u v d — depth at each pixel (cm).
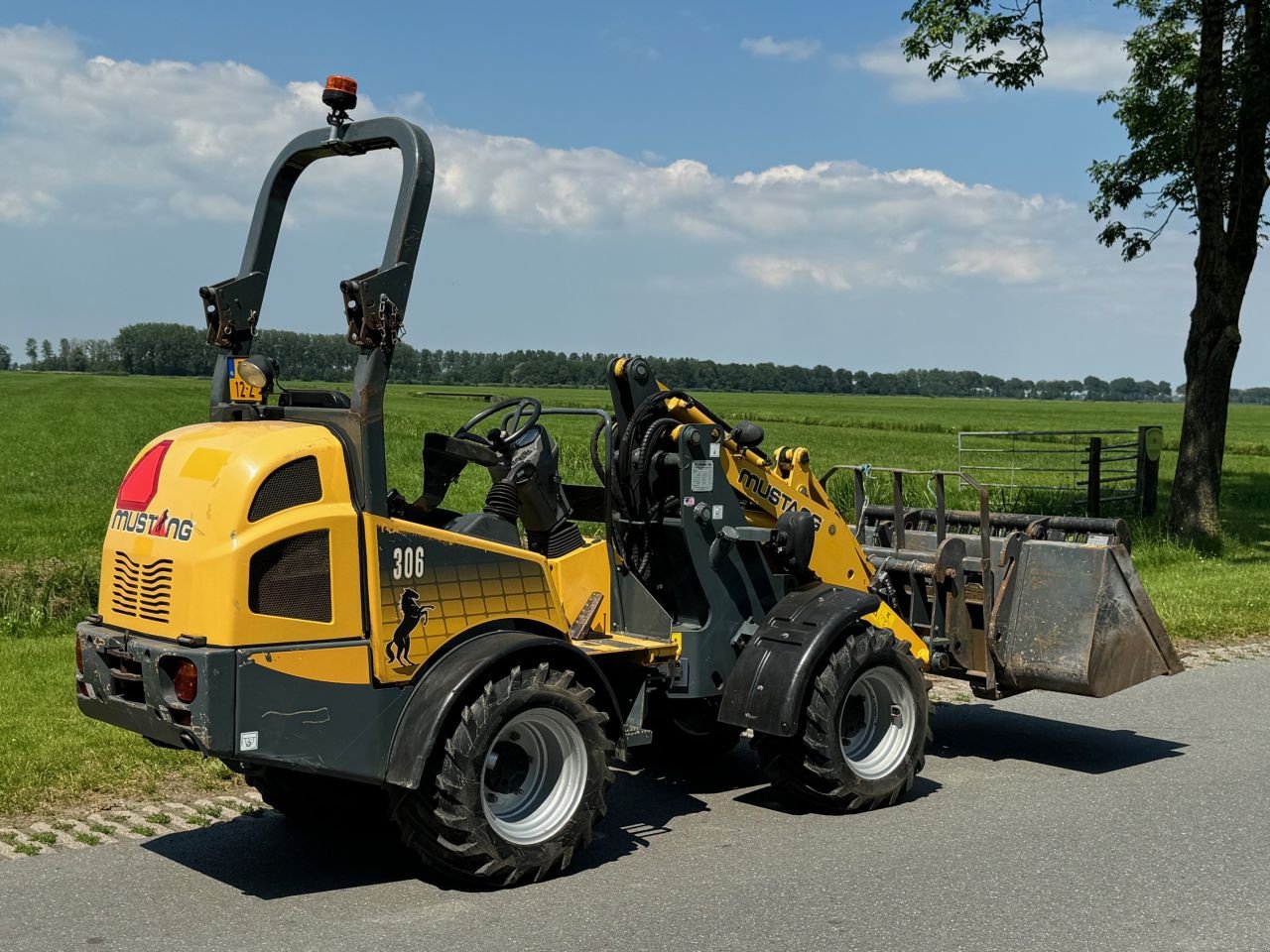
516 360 11594
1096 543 767
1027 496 2150
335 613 496
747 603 662
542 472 609
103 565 538
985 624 729
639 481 638
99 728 757
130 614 514
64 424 5025
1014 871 540
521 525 643
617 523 645
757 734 620
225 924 483
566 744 542
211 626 474
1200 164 1767
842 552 718
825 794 620
